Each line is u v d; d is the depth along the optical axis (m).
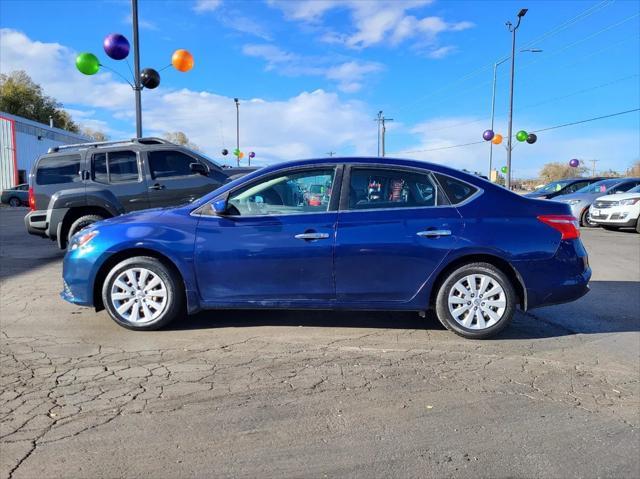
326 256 4.81
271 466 2.83
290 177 5.02
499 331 4.93
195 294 4.91
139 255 5.03
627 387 3.93
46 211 9.00
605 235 14.30
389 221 4.85
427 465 2.87
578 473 2.82
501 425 3.32
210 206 4.99
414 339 4.94
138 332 5.01
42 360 4.26
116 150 9.17
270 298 4.89
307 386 3.83
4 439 3.03
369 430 3.22
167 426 3.22
